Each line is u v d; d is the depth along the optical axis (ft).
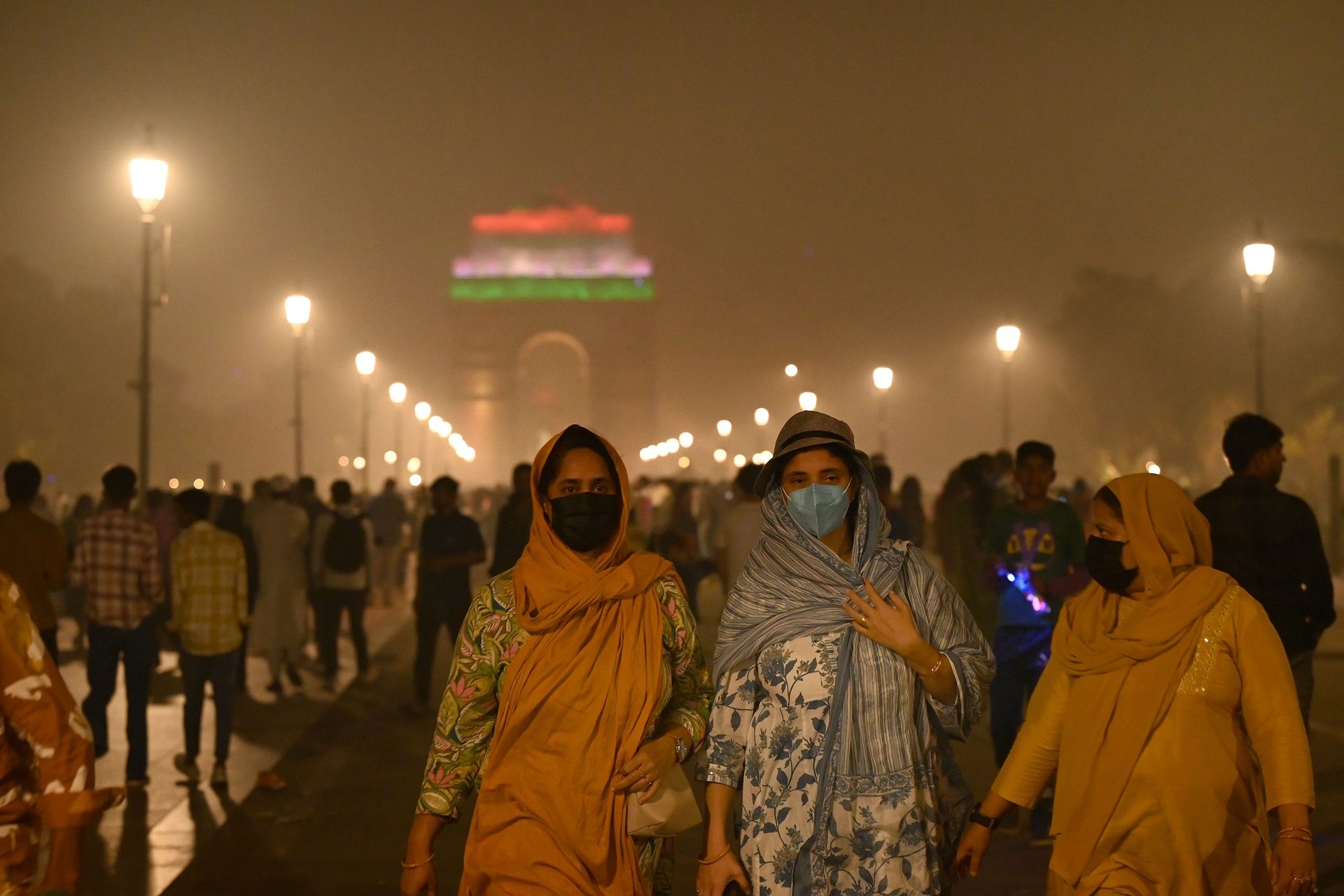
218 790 31.65
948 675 13.78
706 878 13.92
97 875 24.45
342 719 41.98
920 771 13.83
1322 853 24.25
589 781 13.50
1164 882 13.61
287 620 48.78
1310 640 20.97
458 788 14.37
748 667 14.03
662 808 13.70
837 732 13.56
